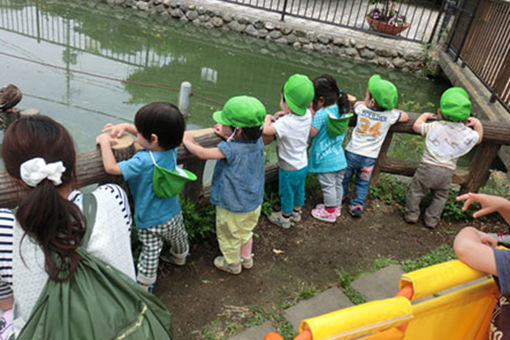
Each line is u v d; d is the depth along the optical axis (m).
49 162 1.18
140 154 2.06
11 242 1.19
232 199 2.47
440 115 3.45
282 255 3.06
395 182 4.12
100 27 9.49
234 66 8.63
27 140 1.16
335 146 3.26
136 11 10.88
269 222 3.38
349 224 3.53
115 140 2.16
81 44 8.32
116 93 6.49
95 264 1.27
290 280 2.84
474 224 3.77
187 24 10.59
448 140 3.31
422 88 8.93
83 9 10.48
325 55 9.95
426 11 12.37
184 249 2.63
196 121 6.16
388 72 9.53
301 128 2.88
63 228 1.18
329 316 1.05
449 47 8.88
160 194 2.11
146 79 7.25
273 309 2.58
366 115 3.35
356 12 11.83
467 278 1.32
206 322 2.43
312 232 3.36
